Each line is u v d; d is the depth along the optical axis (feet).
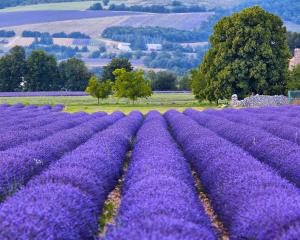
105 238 38.96
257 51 310.24
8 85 604.49
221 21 326.85
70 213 49.55
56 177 63.16
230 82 315.37
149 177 63.46
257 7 317.63
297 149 88.12
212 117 177.88
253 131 118.01
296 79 307.37
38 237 40.70
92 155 81.56
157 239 36.86
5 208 45.98
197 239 39.75
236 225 50.83
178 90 589.32
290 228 41.47
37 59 606.14
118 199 74.28
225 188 62.75
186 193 56.70
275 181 61.36
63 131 126.62
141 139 117.60
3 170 67.97
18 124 159.63
